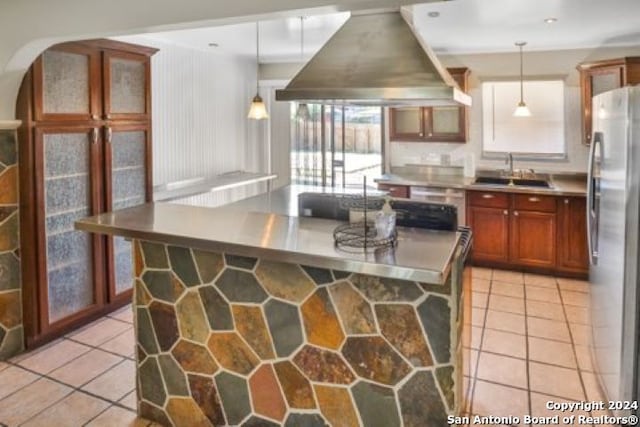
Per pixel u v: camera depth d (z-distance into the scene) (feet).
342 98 7.91
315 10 6.81
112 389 9.45
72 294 11.69
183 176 17.60
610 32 14.29
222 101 19.60
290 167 21.90
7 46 9.12
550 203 15.65
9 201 10.39
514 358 10.53
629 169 7.54
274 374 7.48
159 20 7.73
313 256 6.26
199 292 7.91
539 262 16.07
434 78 7.63
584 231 15.37
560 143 17.34
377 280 6.59
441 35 14.69
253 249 6.68
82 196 11.66
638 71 14.53
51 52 10.52
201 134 18.45
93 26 8.28
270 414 7.61
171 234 7.40
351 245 6.66
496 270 16.67
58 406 8.87
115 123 12.31
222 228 7.81
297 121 21.49
